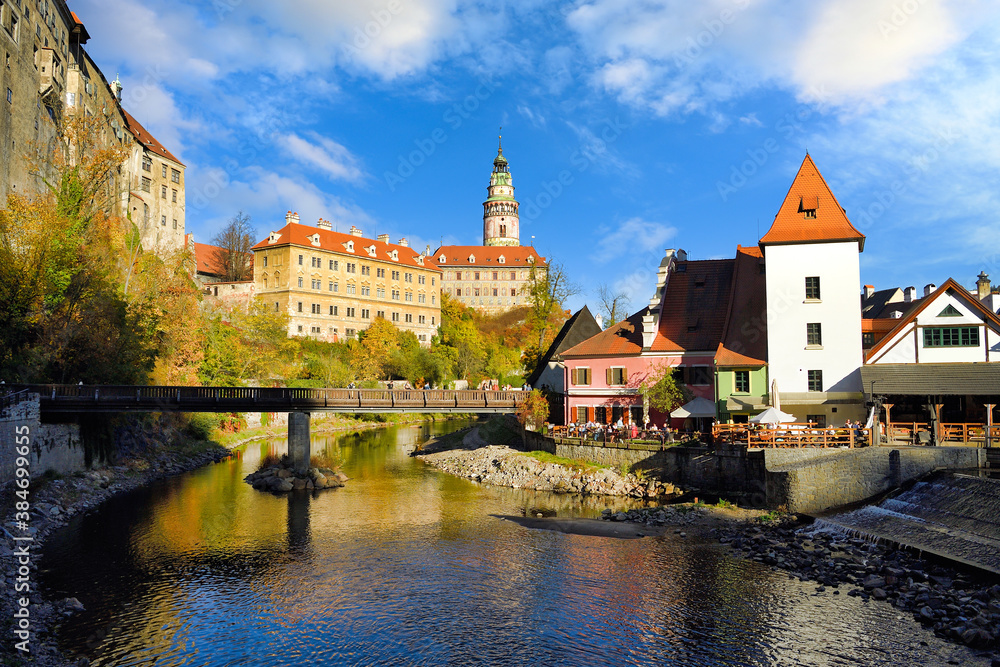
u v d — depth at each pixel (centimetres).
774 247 4553
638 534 3234
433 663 1939
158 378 5991
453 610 2320
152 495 4172
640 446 4378
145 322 5681
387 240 13525
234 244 12775
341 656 1983
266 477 4562
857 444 3653
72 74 6806
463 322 14562
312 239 11444
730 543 3022
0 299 4028
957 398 4134
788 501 3406
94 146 5966
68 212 5406
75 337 4622
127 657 1952
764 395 4538
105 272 5175
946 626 2042
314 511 3806
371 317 12375
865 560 2659
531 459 4878
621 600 2384
